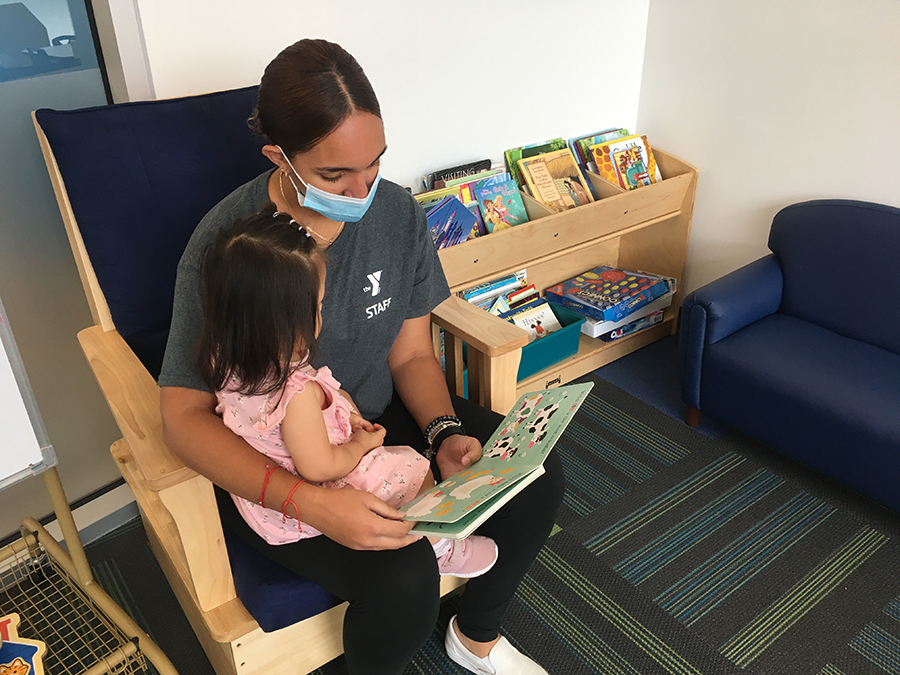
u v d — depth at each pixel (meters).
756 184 2.23
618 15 2.23
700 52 2.23
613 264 2.66
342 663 1.41
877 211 1.86
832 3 1.88
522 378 2.15
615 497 1.84
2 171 1.43
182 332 1.04
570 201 2.19
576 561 1.64
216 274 0.91
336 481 1.09
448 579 1.36
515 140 2.18
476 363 1.44
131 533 1.75
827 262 1.95
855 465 1.70
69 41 1.42
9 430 1.09
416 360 1.37
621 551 1.67
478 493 1.00
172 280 1.35
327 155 0.96
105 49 1.44
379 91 1.81
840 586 1.58
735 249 2.36
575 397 1.19
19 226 1.49
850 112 1.93
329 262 1.15
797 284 2.03
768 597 1.55
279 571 1.09
